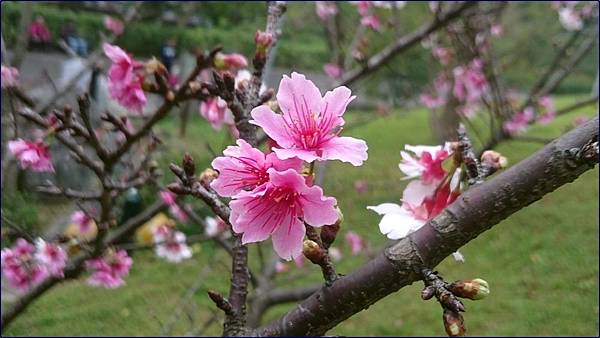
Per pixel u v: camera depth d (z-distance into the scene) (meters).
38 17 4.81
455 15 3.10
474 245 6.88
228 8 6.66
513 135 3.73
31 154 2.25
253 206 0.97
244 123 1.42
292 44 9.59
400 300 5.95
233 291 1.32
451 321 0.91
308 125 0.98
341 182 8.62
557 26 7.34
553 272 6.14
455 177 1.17
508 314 5.47
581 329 5.11
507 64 6.30
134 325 5.42
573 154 0.91
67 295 6.06
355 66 4.68
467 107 5.99
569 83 14.45
